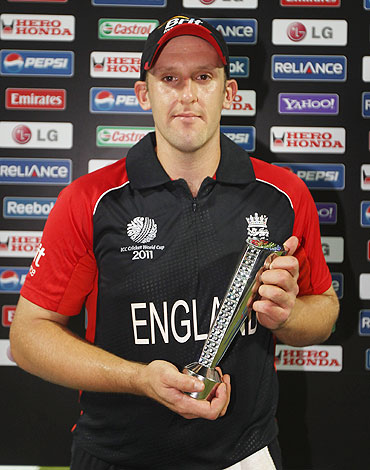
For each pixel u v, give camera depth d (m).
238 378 1.13
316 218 1.27
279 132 1.71
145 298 1.11
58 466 1.72
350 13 1.68
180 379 0.89
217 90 1.08
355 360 1.72
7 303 1.71
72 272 1.16
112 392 1.06
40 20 1.68
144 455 1.13
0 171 1.70
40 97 1.69
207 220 1.14
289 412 1.72
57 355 1.08
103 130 1.70
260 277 0.93
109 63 1.69
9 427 1.72
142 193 1.17
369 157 1.71
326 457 1.72
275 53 1.69
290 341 1.19
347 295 1.72
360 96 1.70
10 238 1.71
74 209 1.15
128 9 1.68
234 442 1.13
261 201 1.19
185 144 1.06
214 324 0.93
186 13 1.68
